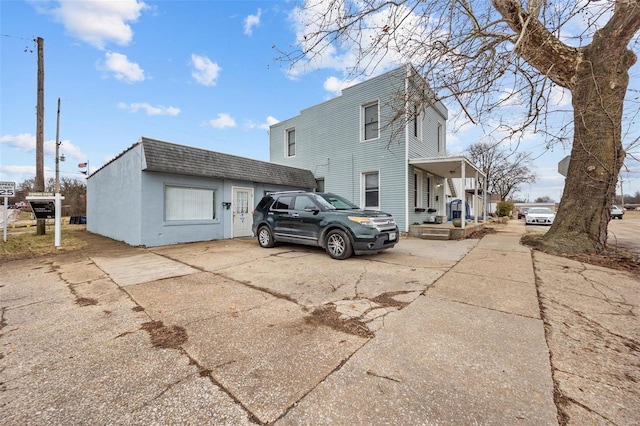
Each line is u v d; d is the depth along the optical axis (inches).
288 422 64.6
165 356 94.8
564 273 195.6
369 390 75.7
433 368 85.9
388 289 165.3
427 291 160.2
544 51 243.8
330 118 542.6
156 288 172.6
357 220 244.5
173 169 346.3
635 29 230.7
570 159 277.7
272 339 106.0
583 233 261.6
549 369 85.6
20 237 429.7
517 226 665.0
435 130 571.2
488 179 1417.3
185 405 70.8
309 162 582.2
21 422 65.8
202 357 93.9
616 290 160.2
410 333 109.6
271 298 152.7
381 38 172.6
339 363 89.1
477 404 70.1
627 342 102.7
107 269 226.4
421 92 189.2
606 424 63.8
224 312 133.5
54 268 236.5
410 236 424.2
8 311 139.6
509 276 189.5
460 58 171.9
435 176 581.0
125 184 377.1
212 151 405.1
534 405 69.7
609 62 247.1
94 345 103.4
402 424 63.7
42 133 451.8
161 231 351.6
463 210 404.2
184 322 122.6
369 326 116.5
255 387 77.7
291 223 295.4
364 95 490.3
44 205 422.0
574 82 260.7
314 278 190.4
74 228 653.9
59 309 141.0
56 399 74.2
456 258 251.4
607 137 250.7
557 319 122.3
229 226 429.4
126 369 87.7
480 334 108.6
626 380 80.4
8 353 98.8
